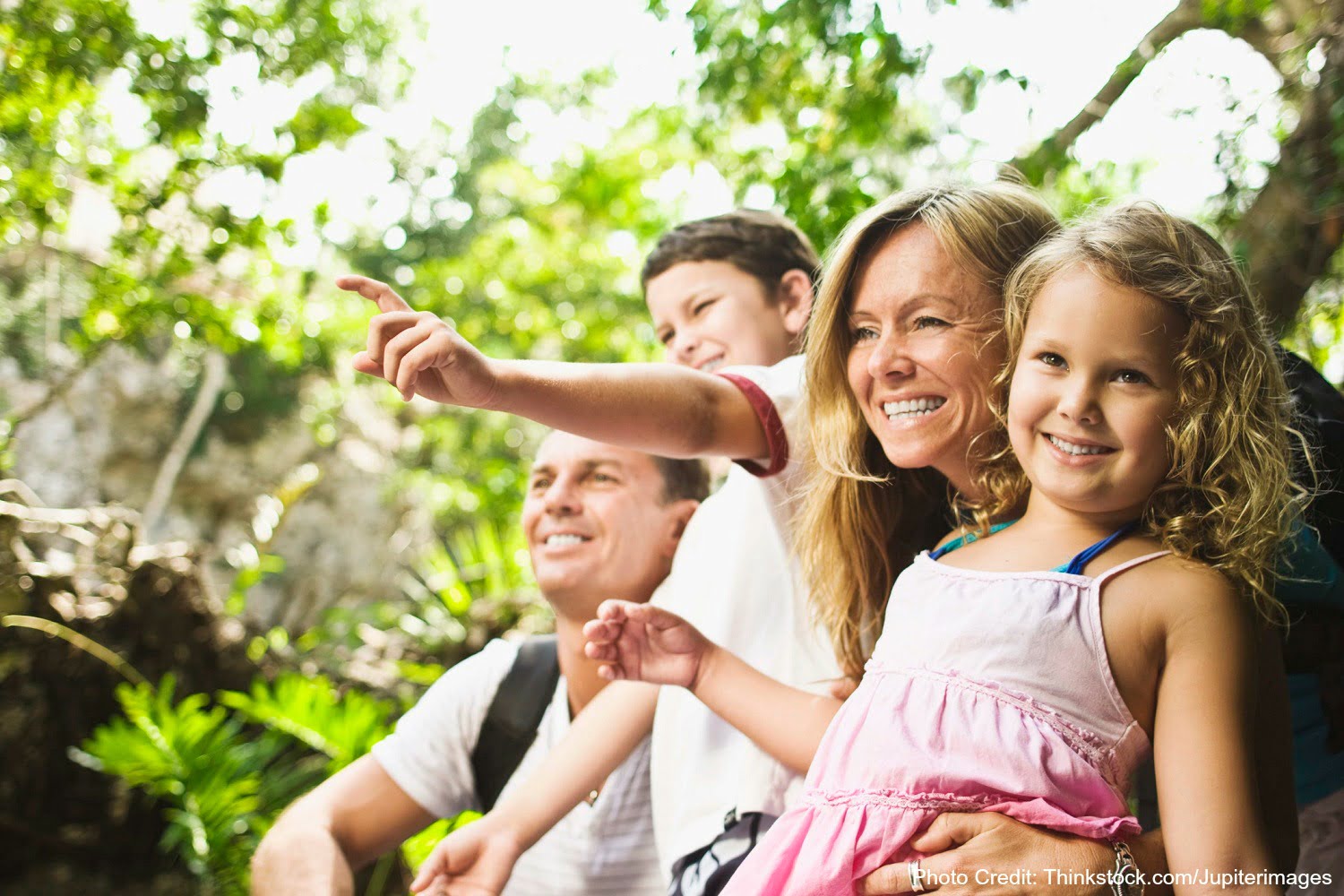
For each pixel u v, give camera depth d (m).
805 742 1.92
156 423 12.77
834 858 1.58
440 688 2.64
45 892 5.72
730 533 2.28
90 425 12.30
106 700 5.99
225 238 7.14
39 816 5.84
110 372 12.45
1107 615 1.55
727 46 6.36
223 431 13.15
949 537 1.90
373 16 8.48
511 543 7.23
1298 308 5.14
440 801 2.55
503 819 2.20
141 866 5.98
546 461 2.53
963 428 1.83
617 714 2.31
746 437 2.09
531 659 2.62
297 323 8.28
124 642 6.07
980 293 1.82
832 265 1.93
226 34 6.96
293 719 5.05
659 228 10.33
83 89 6.68
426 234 13.36
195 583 6.34
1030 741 1.52
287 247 7.62
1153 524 1.61
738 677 2.00
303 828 2.45
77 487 12.06
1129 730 1.54
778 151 6.77
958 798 1.55
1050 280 1.62
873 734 1.62
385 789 2.54
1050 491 1.60
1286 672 2.07
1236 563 1.56
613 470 2.48
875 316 1.88
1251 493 1.56
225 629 6.46
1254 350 1.60
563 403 1.81
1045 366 1.60
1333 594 1.98
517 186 12.59
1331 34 5.11
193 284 8.27
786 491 2.23
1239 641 1.52
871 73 6.04
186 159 6.94
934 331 1.83
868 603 2.05
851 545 2.03
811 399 2.00
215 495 12.99
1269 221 5.10
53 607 5.93
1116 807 1.52
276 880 2.37
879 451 2.04
